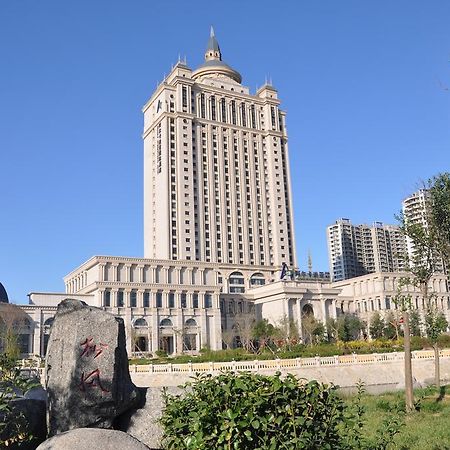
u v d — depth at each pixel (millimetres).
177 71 194750
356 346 85438
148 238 189500
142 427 15648
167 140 183875
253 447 8812
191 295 134500
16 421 13859
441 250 34938
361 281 181125
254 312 149750
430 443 20078
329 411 9867
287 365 55312
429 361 61531
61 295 122500
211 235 183375
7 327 91250
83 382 15258
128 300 125750
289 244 197250
